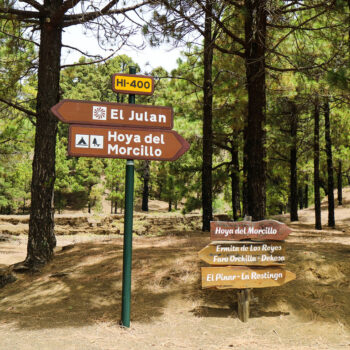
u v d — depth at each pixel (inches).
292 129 848.9
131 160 235.3
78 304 254.5
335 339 210.1
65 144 1899.6
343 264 289.1
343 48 338.3
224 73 592.1
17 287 308.0
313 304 245.1
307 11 398.0
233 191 734.5
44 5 372.2
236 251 241.0
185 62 639.1
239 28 431.2
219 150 783.1
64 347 195.6
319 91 478.3
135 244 404.2
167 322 228.5
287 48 464.1
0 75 450.6
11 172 1295.5
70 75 493.0
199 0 331.6
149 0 341.7
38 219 356.2
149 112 239.9
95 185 1798.7
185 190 706.8
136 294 265.0
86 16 363.9
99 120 233.0
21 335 211.3
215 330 220.1
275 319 233.1
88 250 378.6
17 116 546.9
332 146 915.4
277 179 1104.8
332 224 836.6
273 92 565.3
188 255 323.0
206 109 577.0
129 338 208.4
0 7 345.4
